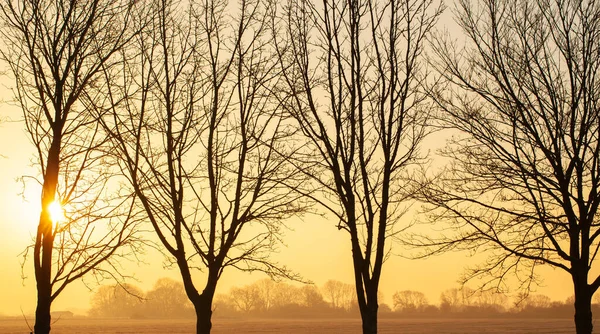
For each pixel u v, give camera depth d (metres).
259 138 13.28
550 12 13.98
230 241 12.97
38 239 12.47
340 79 12.20
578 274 13.51
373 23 12.36
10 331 91.00
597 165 13.21
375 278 11.70
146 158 12.69
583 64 13.48
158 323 127.56
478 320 140.75
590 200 13.27
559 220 13.78
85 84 12.83
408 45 12.38
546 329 92.69
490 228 14.18
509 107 13.98
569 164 13.51
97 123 13.40
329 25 12.41
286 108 12.50
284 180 13.37
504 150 13.98
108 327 106.12
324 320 148.62
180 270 13.03
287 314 177.62
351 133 11.91
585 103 13.27
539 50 13.98
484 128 14.06
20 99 13.07
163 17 13.45
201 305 12.92
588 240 13.34
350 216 11.80
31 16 12.92
